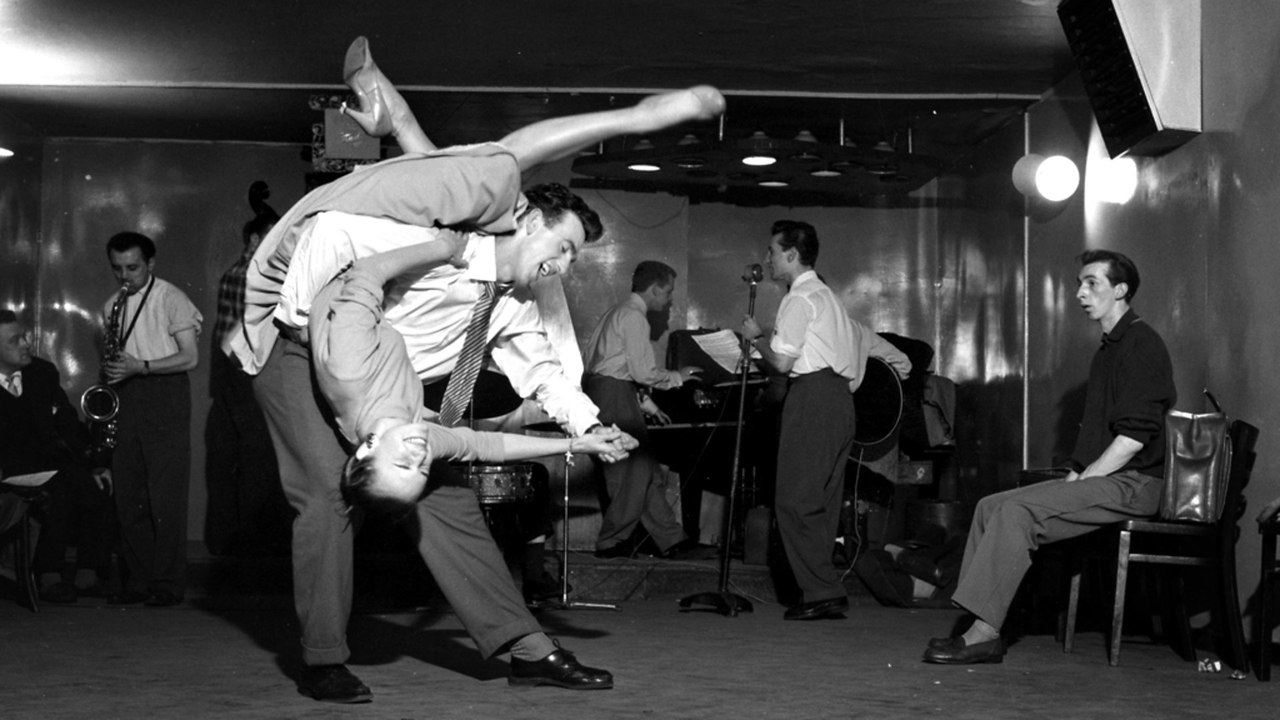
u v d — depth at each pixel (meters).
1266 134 5.48
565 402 4.36
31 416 7.60
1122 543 5.17
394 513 3.69
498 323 4.36
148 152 9.74
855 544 7.98
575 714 3.86
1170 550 5.73
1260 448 5.48
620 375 8.21
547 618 6.59
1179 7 6.04
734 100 8.29
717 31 6.90
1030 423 8.09
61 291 9.66
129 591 7.07
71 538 7.74
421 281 3.98
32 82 8.12
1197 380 6.02
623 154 8.63
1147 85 6.00
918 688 4.51
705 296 10.06
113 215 9.70
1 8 6.60
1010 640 5.98
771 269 6.80
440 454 3.87
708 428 8.75
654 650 5.42
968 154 9.37
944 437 8.62
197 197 9.76
